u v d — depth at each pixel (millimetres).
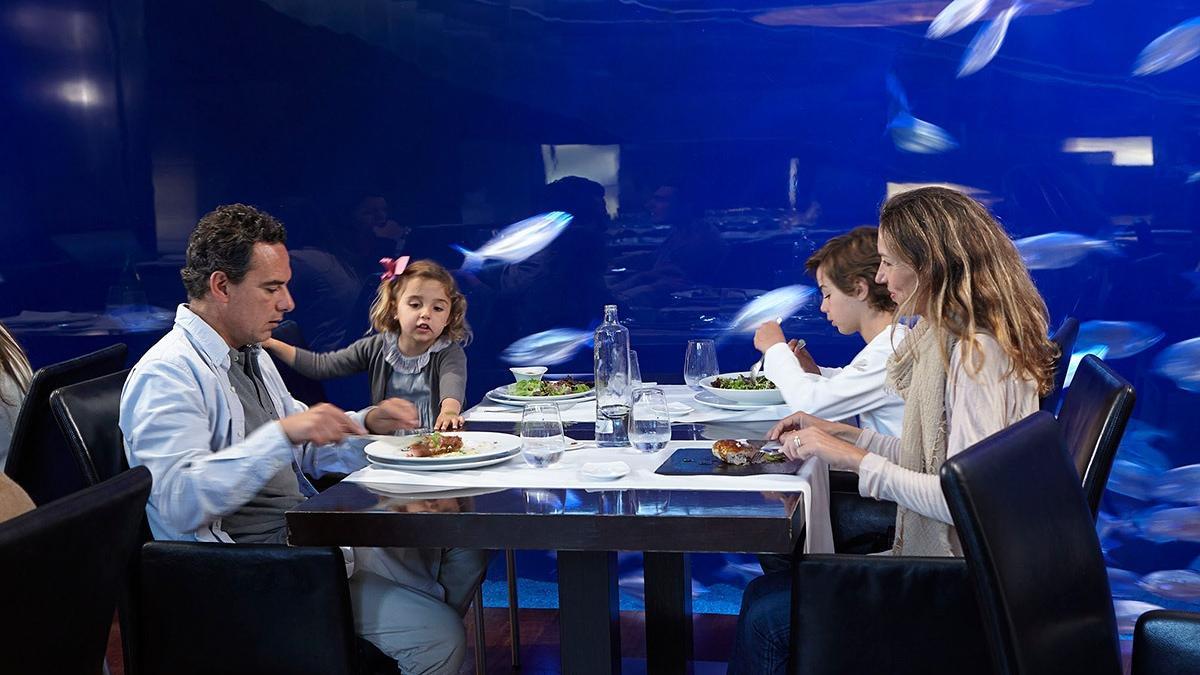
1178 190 3566
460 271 3918
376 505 1731
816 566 1704
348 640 1822
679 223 3820
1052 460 1432
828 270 2422
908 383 2010
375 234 3916
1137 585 3727
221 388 2025
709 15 3713
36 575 1161
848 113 3701
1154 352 3648
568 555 1841
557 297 3896
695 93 3756
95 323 4020
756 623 1913
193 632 1848
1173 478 3682
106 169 3961
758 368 2805
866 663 1700
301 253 3934
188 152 3938
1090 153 3613
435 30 3816
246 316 2068
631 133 3803
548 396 2689
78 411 1961
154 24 3891
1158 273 3619
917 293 1895
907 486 1815
